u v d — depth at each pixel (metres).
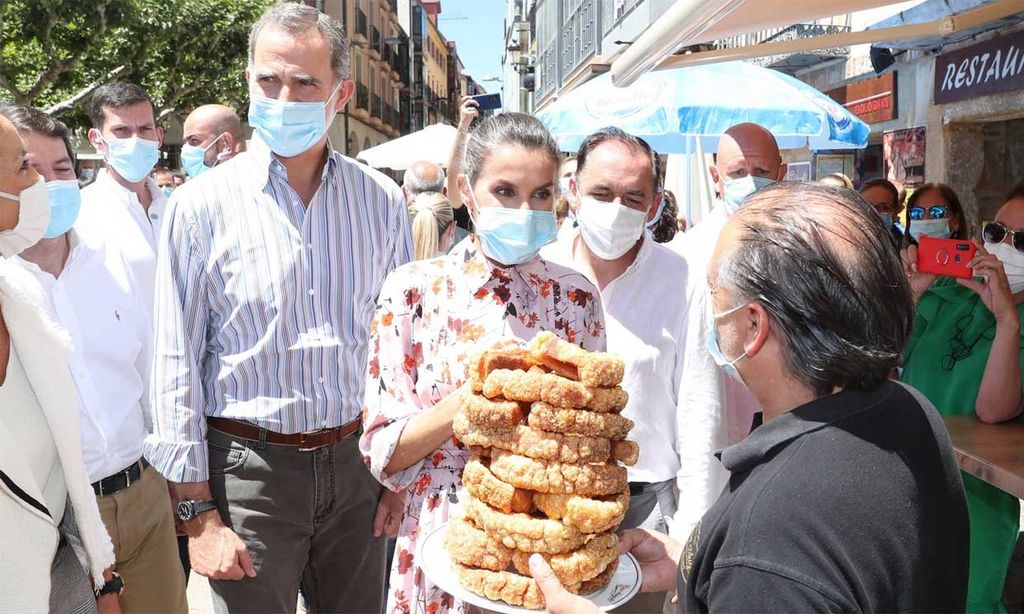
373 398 2.07
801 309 1.24
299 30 2.56
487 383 1.66
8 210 1.97
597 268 2.78
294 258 2.61
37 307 2.04
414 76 60.12
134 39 16.27
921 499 1.24
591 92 6.74
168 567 3.25
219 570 2.48
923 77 8.77
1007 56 7.12
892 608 1.17
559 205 5.01
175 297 2.51
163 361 2.50
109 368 3.03
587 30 22.11
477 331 2.08
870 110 10.10
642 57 4.05
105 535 2.27
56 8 14.03
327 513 2.71
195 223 2.52
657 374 2.64
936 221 3.95
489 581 1.61
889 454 1.24
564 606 1.48
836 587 1.12
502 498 1.61
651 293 2.69
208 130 5.23
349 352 2.72
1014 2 4.14
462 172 2.16
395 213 2.91
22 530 1.91
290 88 2.55
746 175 3.28
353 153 37.91
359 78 38.34
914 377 3.39
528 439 1.60
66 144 2.98
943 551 1.27
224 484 2.58
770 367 1.34
